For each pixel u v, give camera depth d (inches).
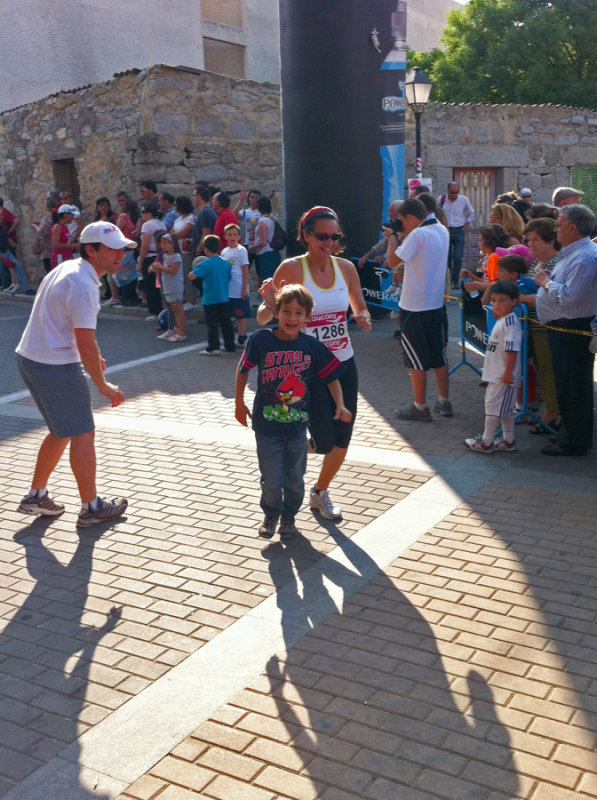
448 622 143.6
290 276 175.6
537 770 106.2
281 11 436.1
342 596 154.4
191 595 157.2
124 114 550.3
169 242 409.7
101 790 105.5
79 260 180.9
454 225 570.9
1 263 663.1
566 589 154.0
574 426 226.5
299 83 434.6
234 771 107.9
